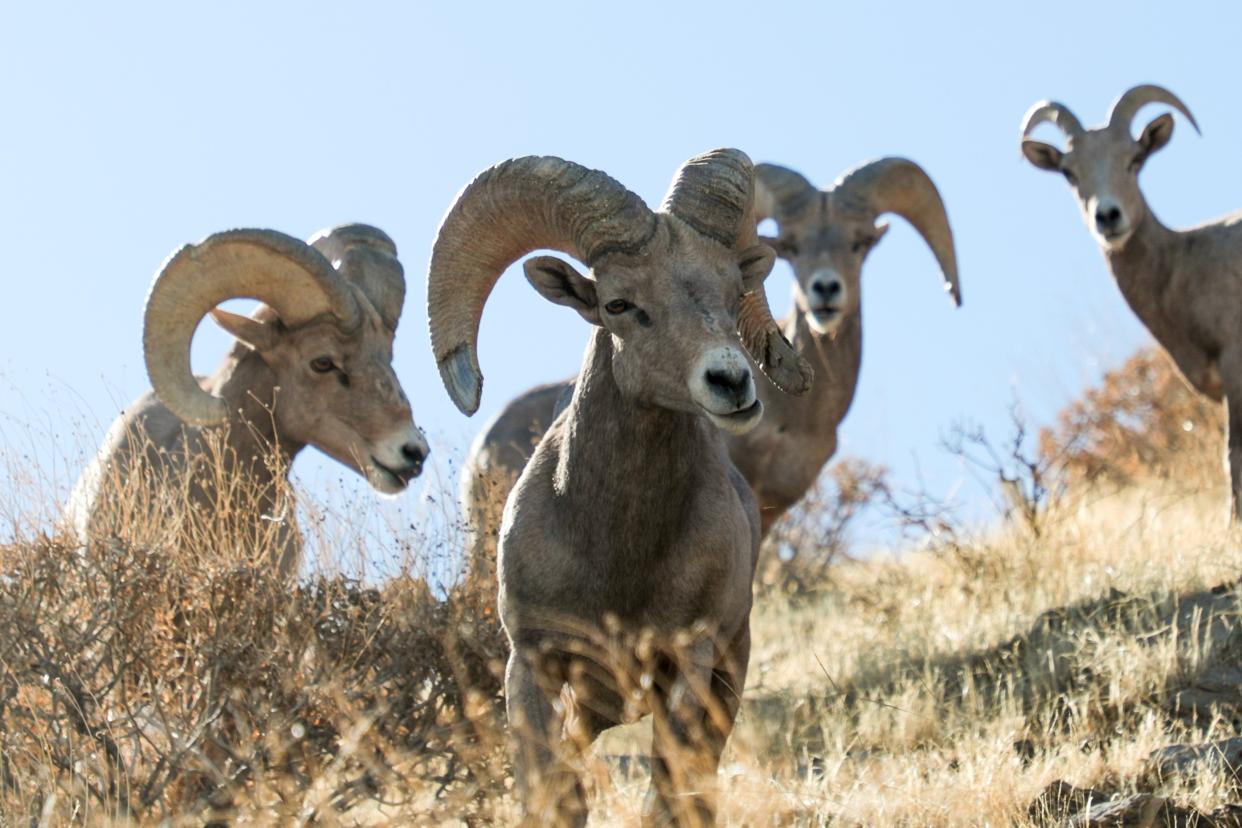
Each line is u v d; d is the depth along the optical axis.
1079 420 64.81
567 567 28.81
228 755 30.83
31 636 30.34
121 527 33.28
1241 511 49.84
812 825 30.44
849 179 52.66
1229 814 28.50
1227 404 52.19
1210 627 38.50
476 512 37.00
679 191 28.94
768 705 41.88
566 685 29.61
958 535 52.47
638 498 28.47
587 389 28.98
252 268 38.22
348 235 41.53
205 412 37.19
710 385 26.89
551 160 29.03
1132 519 52.22
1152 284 54.41
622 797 31.27
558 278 29.19
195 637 31.44
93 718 30.44
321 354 39.19
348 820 31.62
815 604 55.34
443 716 32.66
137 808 29.39
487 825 31.39
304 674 31.66
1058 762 32.69
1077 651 38.59
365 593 33.31
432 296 30.33
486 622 33.22
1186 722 35.28
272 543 35.31
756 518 32.94
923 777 33.47
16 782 29.44
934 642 42.88
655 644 29.02
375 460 39.44
